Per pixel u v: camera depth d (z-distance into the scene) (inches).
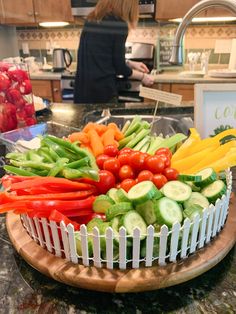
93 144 23.9
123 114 50.8
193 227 16.1
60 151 21.1
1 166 27.3
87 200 17.9
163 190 17.7
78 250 16.0
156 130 45.4
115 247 15.5
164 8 90.0
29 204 16.1
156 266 15.9
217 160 21.1
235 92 28.8
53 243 17.0
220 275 16.7
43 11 95.7
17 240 18.3
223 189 18.1
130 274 15.5
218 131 29.0
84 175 18.5
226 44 101.6
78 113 49.7
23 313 14.6
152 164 19.5
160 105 52.3
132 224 15.9
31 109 39.0
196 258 16.5
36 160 20.5
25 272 17.1
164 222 15.5
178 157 22.8
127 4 60.4
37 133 36.2
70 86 95.4
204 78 86.4
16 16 99.5
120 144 26.4
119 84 86.6
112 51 65.2
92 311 14.8
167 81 86.7
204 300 15.2
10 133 34.1
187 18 27.4
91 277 15.3
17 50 116.4
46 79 96.7
